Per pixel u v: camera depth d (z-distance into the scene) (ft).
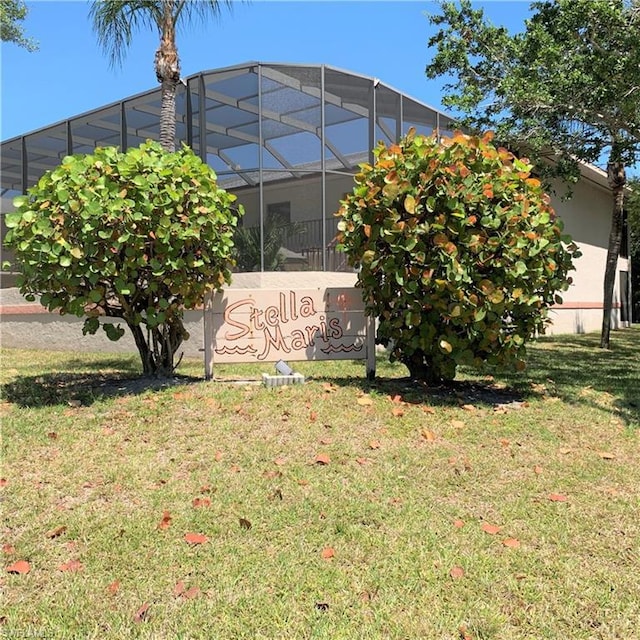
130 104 40.83
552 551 11.42
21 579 10.18
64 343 39.65
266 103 35.83
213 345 23.07
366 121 38.78
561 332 58.13
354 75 37.83
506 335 21.17
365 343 23.90
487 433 17.97
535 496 13.91
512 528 12.30
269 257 36.60
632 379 28.81
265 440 16.67
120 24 31.71
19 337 42.09
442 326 21.03
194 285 21.30
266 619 9.18
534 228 20.67
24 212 19.65
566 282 22.11
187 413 18.65
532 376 28.25
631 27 27.48
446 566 10.77
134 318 21.58
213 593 9.82
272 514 12.56
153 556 10.92
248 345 23.20
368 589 10.02
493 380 26.25
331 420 18.30
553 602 9.78
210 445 16.31
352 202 22.30
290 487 13.87
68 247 18.94
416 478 14.62
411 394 21.58
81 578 10.22
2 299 43.98
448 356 21.39
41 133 46.73
